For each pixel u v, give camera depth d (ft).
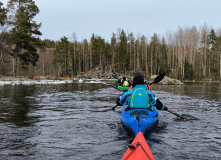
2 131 13.24
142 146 8.59
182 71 175.11
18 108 21.95
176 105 24.85
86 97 33.17
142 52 233.35
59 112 19.86
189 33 233.76
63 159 9.04
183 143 11.09
